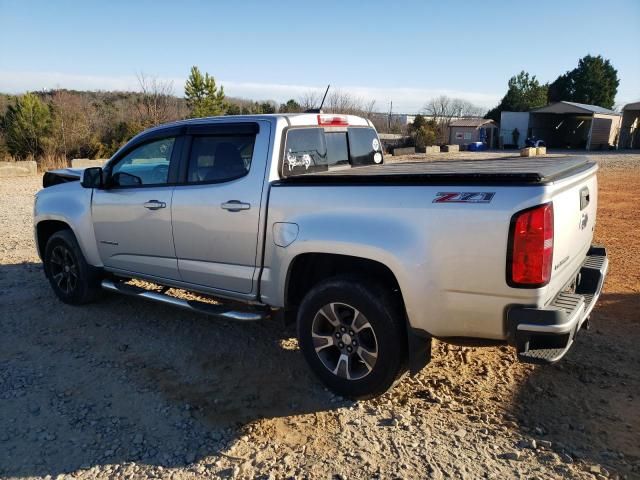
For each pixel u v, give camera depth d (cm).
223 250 417
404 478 288
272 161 391
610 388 377
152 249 472
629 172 2105
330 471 296
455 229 304
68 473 298
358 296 344
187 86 4069
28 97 3102
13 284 641
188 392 386
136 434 334
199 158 436
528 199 286
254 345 466
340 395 373
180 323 517
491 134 4562
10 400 375
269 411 359
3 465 305
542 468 293
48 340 480
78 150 3139
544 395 369
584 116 4559
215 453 314
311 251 359
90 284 548
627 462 297
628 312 525
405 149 3478
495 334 307
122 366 427
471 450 311
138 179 485
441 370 410
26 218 1090
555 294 316
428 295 316
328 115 458
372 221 334
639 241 859
